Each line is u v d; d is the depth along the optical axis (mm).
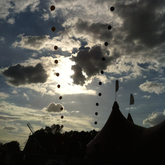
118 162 10656
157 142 11891
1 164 13477
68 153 2650
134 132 13844
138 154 11953
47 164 11180
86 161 2488
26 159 15016
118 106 15656
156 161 11289
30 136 29688
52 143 49531
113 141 13469
